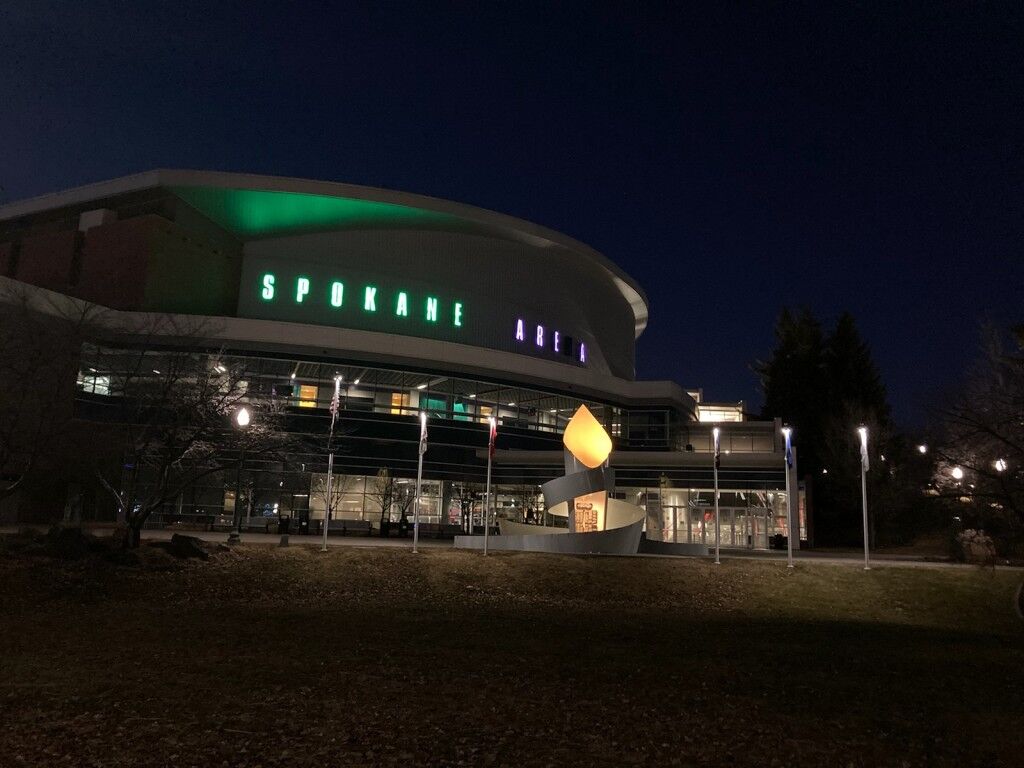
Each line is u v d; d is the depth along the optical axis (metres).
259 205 63.56
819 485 71.69
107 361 47.69
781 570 34.66
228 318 55.12
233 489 50.88
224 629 19.17
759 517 55.59
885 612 30.17
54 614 20.95
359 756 9.19
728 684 14.20
